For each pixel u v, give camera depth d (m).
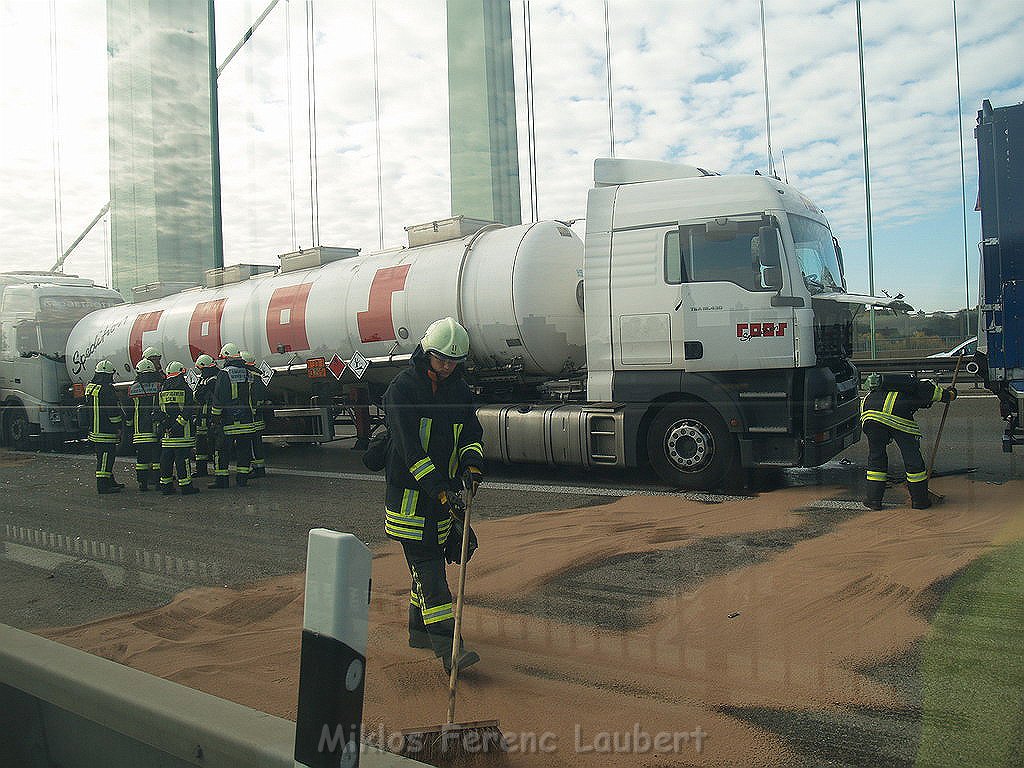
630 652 2.22
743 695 1.99
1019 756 1.70
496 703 2.21
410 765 1.78
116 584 3.73
